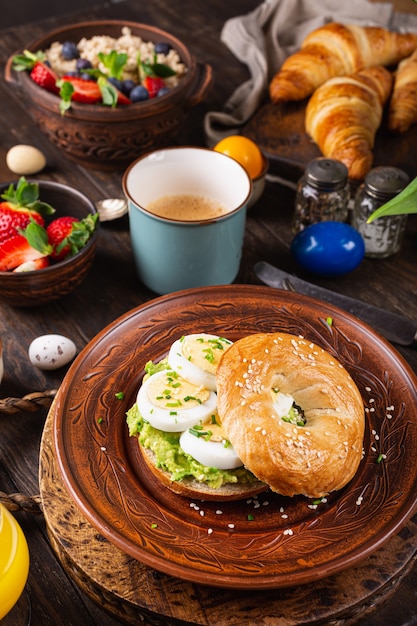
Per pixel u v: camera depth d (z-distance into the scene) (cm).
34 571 66
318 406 66
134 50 95
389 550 64
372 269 86
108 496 65
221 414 65
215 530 64
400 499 65
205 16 116
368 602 64
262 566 61
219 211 84
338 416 65
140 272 82
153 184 83
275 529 64
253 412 64
